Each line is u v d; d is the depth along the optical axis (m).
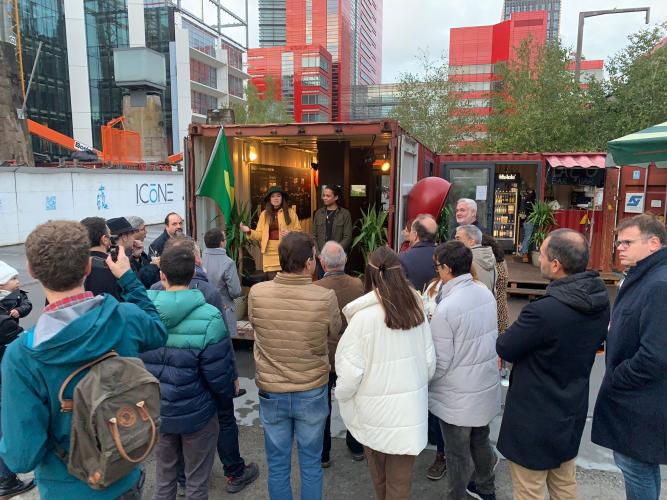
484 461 2.71
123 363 1.52
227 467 2.94
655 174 8.48
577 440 2.20
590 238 8.96
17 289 3.19
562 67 14.73
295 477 3.13
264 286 2.60
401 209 4.90
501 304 3.83
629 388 2.09
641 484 2.16
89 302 1.50
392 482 2.39
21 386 1.39
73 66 42.25
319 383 2.55
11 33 16.97
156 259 3.99
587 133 13.57
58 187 15.40
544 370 2.15
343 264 3.22
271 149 7.06
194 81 50.03
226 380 2.48
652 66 12.21
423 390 2.36
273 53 103.69
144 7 45.94
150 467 3.25
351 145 7.21
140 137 24.53
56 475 1.49
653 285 2.01
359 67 162.62
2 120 15.89
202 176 5.42
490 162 9.73
